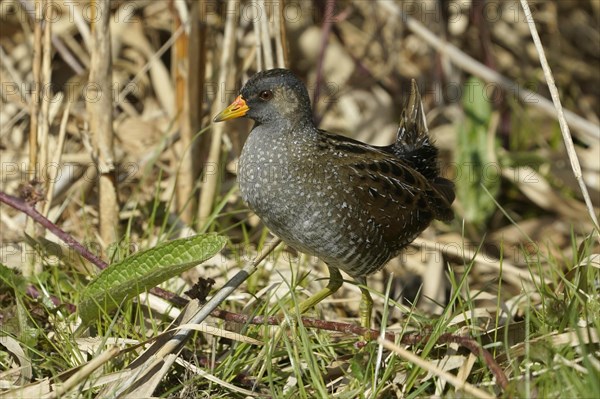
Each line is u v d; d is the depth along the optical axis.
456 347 8.20
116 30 13.43
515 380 7.25
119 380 7.70
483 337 8.50
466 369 7.76
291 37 14.27
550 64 15.14
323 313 10.21
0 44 13.35
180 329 8.06
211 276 10.45
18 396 7.71
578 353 7.94
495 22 15.02
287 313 8.12
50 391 7.73
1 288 9.43
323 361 8.73
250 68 12.25
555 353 7.52
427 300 10.76
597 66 15.54
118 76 13.30
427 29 13.23
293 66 14.35
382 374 8.24
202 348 9.09
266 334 8.05
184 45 10.91
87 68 13.02
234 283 8.52
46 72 9.99
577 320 8.18
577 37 15.64
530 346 7.70
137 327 9.05
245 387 8.43
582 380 7.44
